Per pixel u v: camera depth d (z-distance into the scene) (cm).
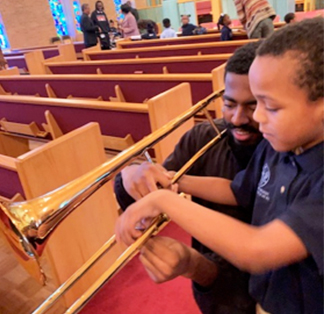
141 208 67
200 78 243
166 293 168
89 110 228
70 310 72
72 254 166
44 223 75
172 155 117
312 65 49
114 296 170
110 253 183
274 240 53
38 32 952
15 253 81
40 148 150
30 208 75
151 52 459
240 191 85
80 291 172
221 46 402
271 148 74
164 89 269
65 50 598
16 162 142
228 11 911
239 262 54
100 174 80
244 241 54
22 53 680
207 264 94
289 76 51
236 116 83
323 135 56
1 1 878
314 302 63
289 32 52
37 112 265
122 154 86
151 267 78
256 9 436
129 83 283
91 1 1045
